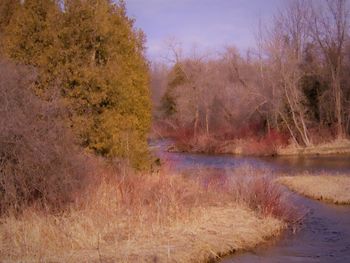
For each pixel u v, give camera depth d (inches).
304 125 1537.9
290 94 1587.1
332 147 1482.5
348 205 671.8
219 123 1925.4
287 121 1625.2
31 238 392.5
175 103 2038.6
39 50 630.5
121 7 767.1
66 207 458.9
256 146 1553.9
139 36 799.1
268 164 1227.9
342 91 1643.7
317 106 1667.1
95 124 652.7
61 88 612.1
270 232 503.5
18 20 635.5
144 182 577.3
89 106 642.8
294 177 896.3
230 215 530.0
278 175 975.6
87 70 629.6
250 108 1797.5
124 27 745.0
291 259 428.5
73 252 383.6
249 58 2034.9
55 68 620.4
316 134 1573.6
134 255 386.9
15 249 376.8
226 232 472.7
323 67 1669.5
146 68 820.6
